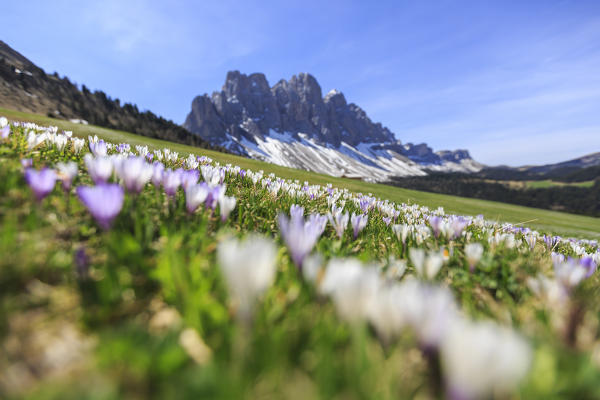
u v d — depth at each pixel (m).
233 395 0.86
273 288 1.60
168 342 1.11
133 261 1.68
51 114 135.50
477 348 0.60
